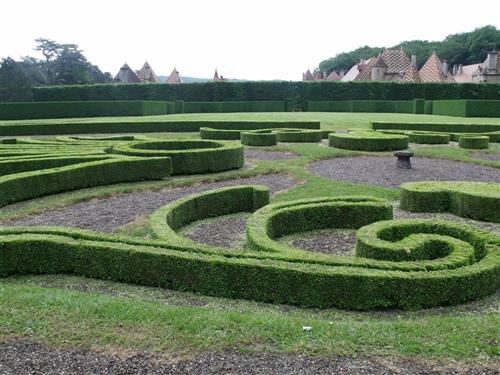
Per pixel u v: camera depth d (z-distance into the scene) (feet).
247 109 160.35
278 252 20.68
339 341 14.74
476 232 22.98
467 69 266.36
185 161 48.98
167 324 15.94
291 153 64.18
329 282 18.06
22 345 15.02
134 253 20.62
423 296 17.88
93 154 48.44
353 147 65.31
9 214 33.65
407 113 150.51
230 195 34.04
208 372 13.55
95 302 17.69
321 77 291.17
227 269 19.08
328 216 29.63
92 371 13.76
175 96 161.79
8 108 134.51
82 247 21.62
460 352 14.01
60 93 157.38
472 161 56.75
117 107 138.62
